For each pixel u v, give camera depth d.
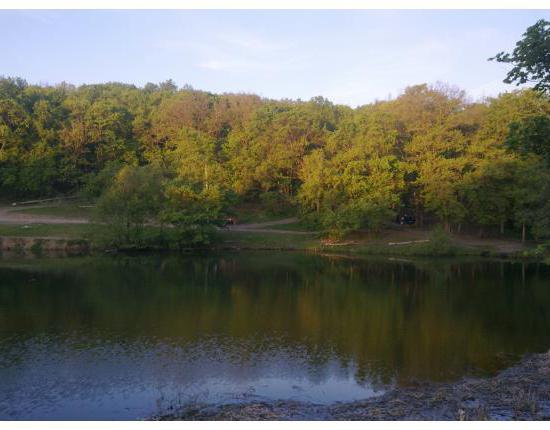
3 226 56.34
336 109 97.69
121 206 52.69
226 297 30.64
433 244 53.19
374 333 22.97
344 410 13.80
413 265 46.53
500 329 23.88
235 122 86.88
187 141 75.00
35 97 84.81
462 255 53.31
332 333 22.89
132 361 18.53
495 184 57.00
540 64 18.02
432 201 57.28
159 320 24.75
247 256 51.97
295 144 73.56
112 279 36.03
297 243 59.31
